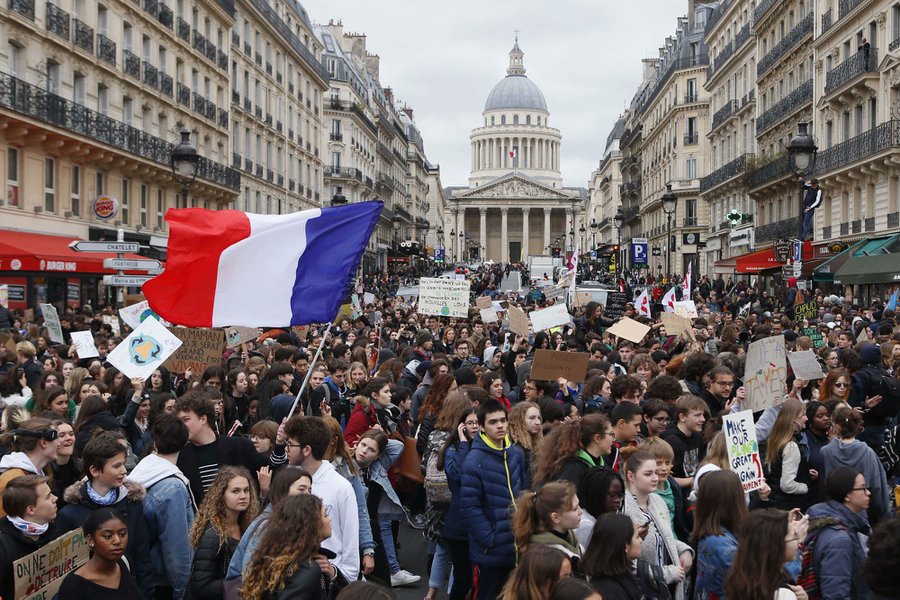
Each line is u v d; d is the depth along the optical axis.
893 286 34.59
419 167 153.50
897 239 34.59
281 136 65.94
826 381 11.98
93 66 36.91
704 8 82.06
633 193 109.75
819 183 43.97
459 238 193.62
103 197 35.69
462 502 8.41
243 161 57.16
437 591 10.80
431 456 10.03
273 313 9.97
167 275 10.09
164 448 7.93
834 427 9.53
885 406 12.16
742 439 8.75
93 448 7.43
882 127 36.22
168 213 10.21
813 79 45.81
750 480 8.73
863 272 32.84
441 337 23.20
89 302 35.53
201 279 10.05
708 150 79.50
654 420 9.95
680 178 81.25
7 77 30.16
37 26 32.44
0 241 29.30
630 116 118.62
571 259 30.58
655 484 7.73
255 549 6.21
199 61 49.00
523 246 191.88
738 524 7.03
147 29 42.28
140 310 16.83
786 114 50.09
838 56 42.72
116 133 38.22
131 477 7.76
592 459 8.38
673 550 7.73
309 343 21.97
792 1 49.72
